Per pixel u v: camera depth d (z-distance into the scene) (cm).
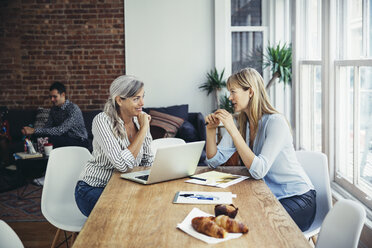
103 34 670
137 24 664
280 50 603
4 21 669
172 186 239
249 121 276
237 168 280
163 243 162
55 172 299
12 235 170
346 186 376
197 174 265
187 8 662
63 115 579
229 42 663
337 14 387
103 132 271
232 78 268
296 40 515
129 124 292
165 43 668
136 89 276
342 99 388
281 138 256
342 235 176
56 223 273
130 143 290
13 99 682
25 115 649
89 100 681
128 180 253
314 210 260
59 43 672
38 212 459
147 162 307
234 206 202
